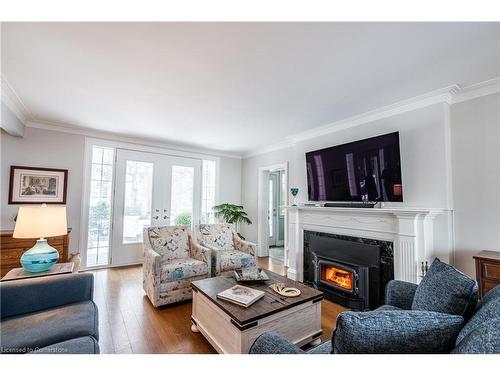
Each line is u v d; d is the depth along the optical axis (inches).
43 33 61.4
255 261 132.4
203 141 174.6
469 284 45.2
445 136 92.4
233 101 104.0
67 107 112.4
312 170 138.4
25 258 74.7
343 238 118.5
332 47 66.2
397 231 96.5
